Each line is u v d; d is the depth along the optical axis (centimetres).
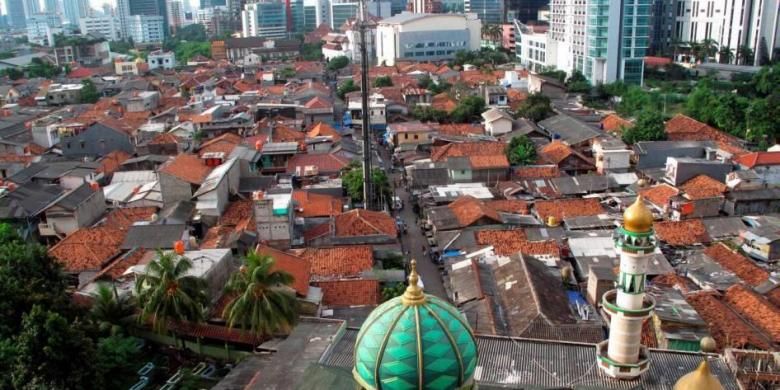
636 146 10144
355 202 8819
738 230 7338
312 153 10519
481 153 10400
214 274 5556
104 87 18400
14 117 14162
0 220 7788
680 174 8594
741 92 15688
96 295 5506
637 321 3853
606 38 16950
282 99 14938
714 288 5934
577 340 4900
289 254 5934
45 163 10162
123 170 10062
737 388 3869
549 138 12012
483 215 7588
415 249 7725
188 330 5197
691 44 19988
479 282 5862
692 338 4762
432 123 13200
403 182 10406
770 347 4856
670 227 7338
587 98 16400
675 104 15088
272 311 4769
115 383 4697
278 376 4034
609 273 5784
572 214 7981
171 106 15238
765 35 18625
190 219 7919
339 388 3553
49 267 5419
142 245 7000
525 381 3969
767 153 8894
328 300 5772
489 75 18675
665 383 3925
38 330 4138
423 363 2636
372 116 13538
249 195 8631
